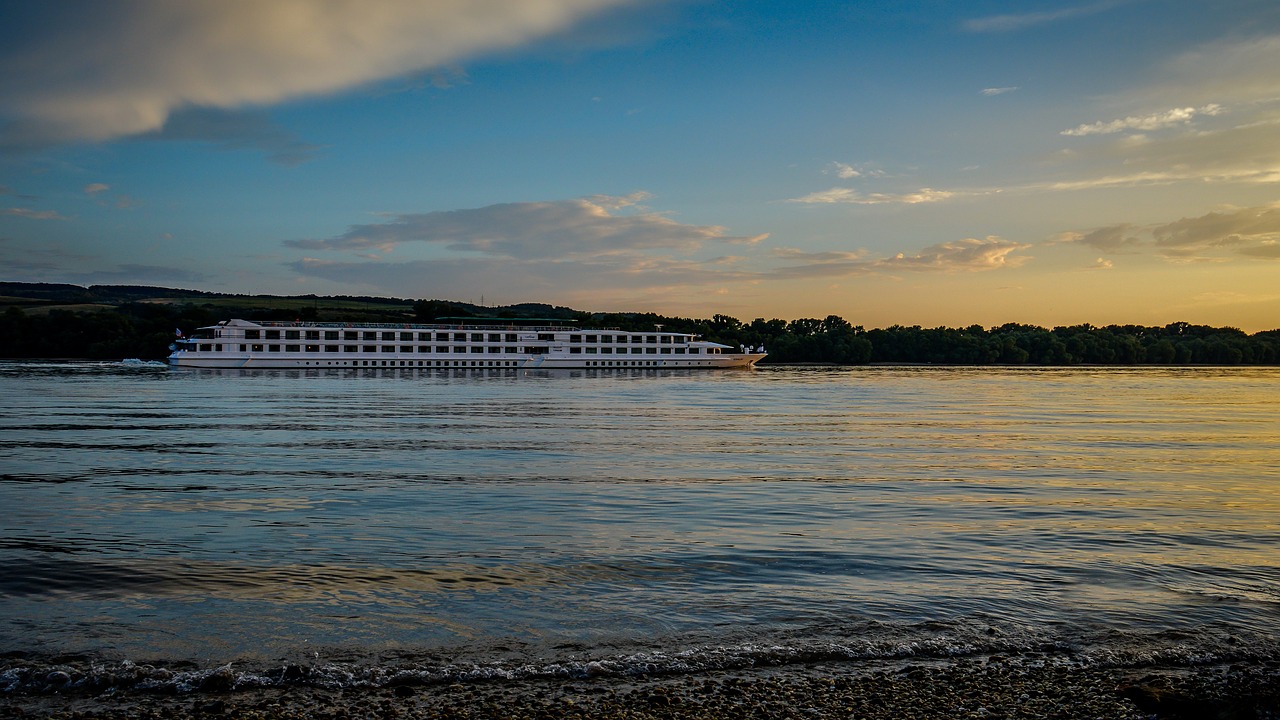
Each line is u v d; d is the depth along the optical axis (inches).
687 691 608.7
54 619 751.1
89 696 595.5
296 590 845.8
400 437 2368.4
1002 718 573.0
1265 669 653.9
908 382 6845.5
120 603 799.1
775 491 1482.5
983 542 1072.8
